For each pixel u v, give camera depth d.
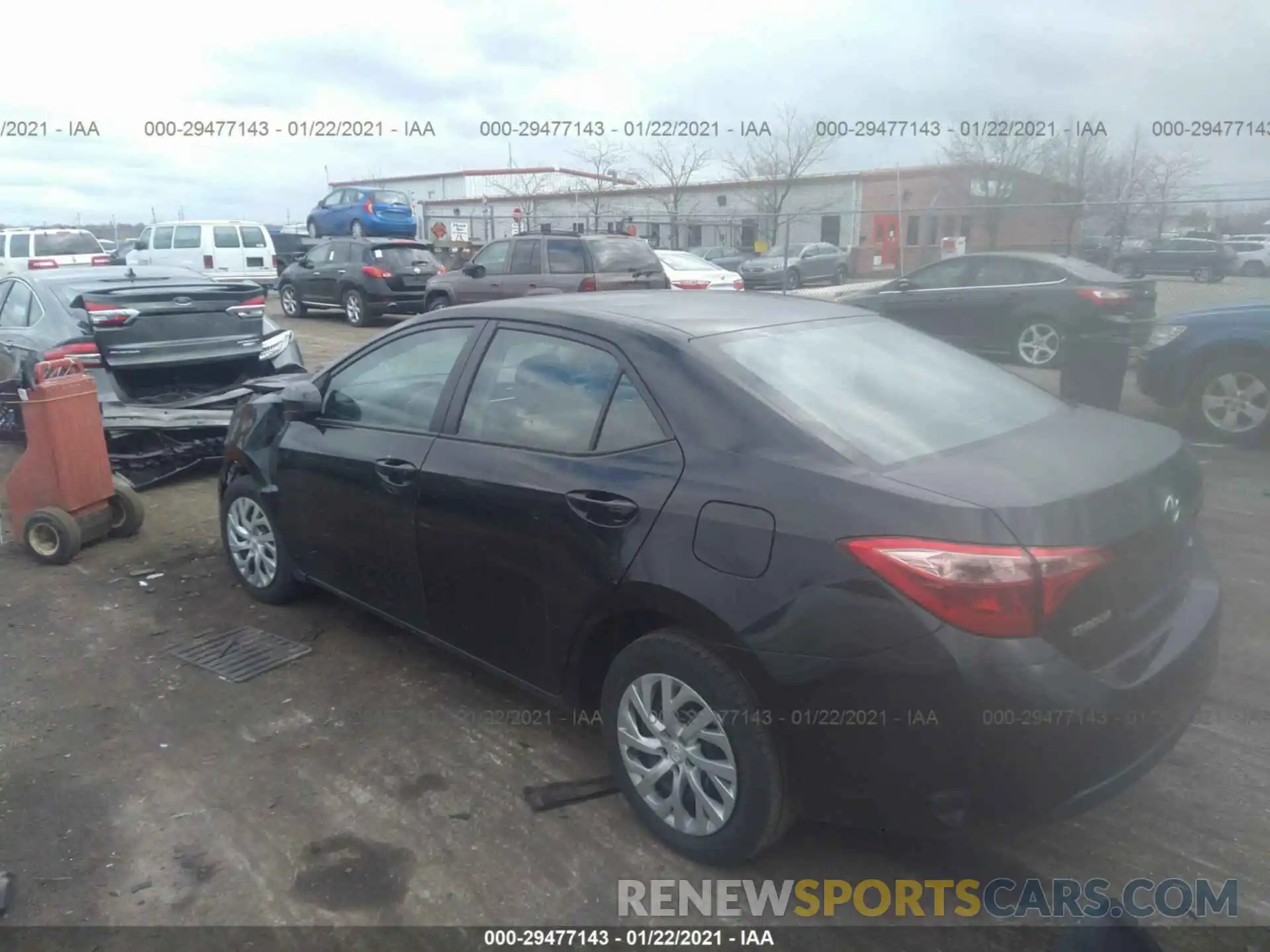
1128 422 3.57
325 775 3.63
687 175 27.47
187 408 7.45
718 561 2.87
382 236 27.12
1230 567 5.51
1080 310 11.85
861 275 30.38
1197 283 19.64
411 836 3.28
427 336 4.17
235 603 5.25
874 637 2.59
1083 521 2.64
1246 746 3.71
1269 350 8.30
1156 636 2.91
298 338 17.00
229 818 3.39
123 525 6.28
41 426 5.75
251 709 4.12
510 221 31.28
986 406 3.50
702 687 2.94
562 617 3.39
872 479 2.74
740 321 3.66
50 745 3.86
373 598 4.38
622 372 3.38
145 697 4.24
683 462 3.07
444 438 3.87
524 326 3.78
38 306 8.00
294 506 4.69
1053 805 2.61
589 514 3.22
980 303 12.59
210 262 23.48
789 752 2.80
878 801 2.72
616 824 3.33
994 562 2.50
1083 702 2.54
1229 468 7.73
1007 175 23.48
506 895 3.00
